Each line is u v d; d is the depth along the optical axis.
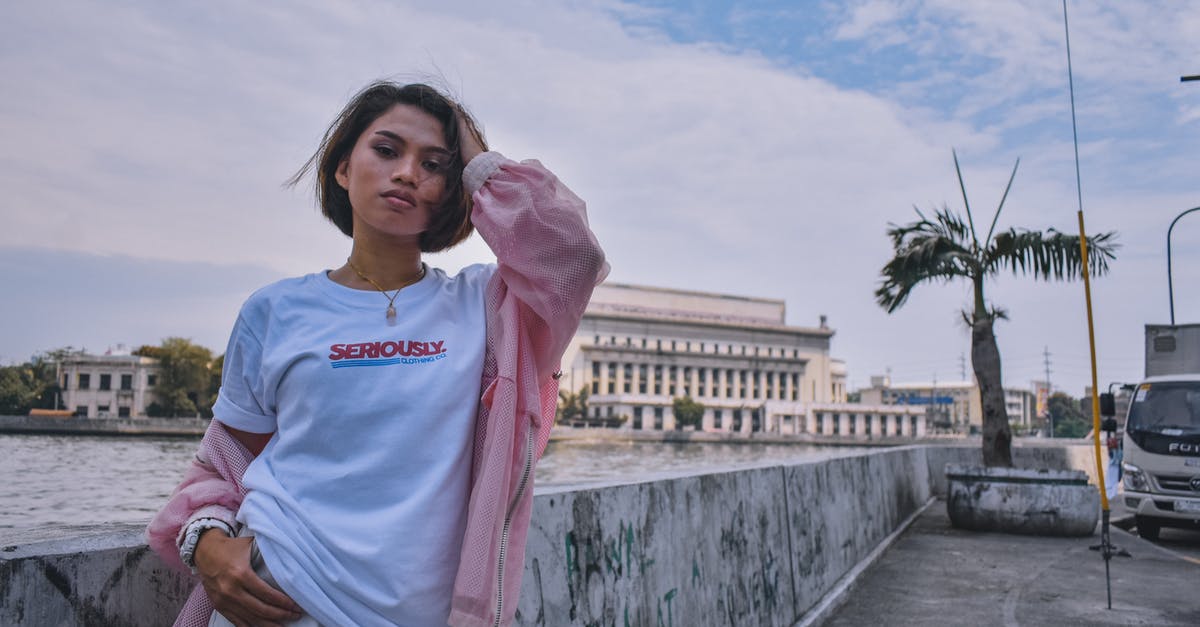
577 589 2.71
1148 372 12.88
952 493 11.19
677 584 3.57
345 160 1.58
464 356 1.39
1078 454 20.20
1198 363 12.51
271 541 1.26
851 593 6.55
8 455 44.25
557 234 1.39
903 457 11.94
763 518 4.89
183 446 60.66
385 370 1.33
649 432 108.94
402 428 1.30
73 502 19.47
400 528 1.26
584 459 61.97
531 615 2.41
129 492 22.88
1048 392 173.50
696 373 132.50
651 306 138.75
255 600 1.25
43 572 1.36
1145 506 10.95
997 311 11.73
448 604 1.29
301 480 1.29
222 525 1.34
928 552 9.02
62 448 54.56
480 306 1.48
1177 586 7.36
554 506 2.62
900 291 11.73
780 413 127.12
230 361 1.42
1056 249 11.04
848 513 7.27
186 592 1.62
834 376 177.62
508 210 1.41
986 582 7.27
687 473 4.02
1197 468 10.67
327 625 1.24
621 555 3.06
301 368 1.32
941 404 164.38
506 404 1.35
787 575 5.20
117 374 95.75
